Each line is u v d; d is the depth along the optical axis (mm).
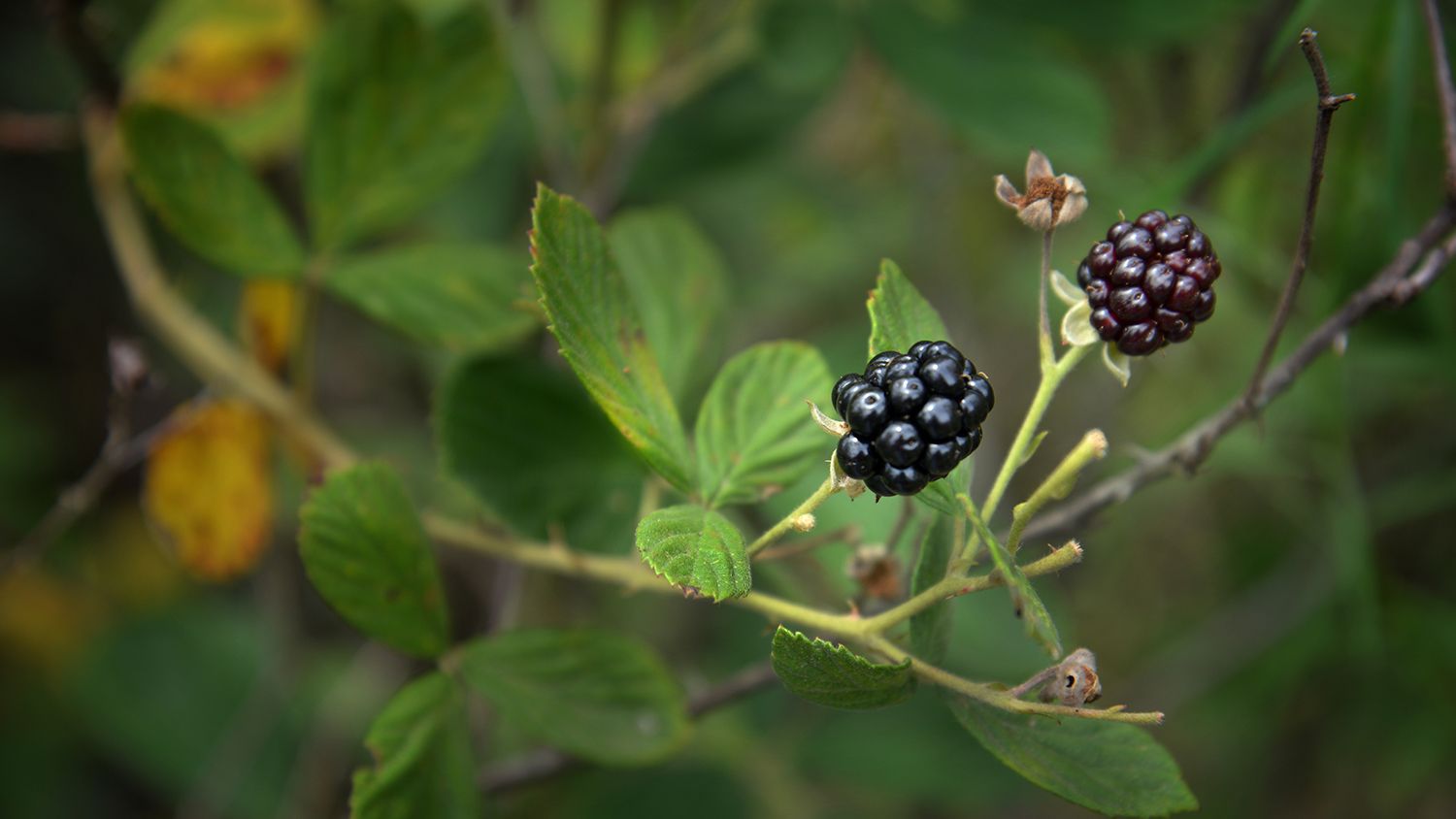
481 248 333
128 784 549
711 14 448
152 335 562
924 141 536
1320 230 389
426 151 330
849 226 561
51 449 571
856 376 252
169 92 383
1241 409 285
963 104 382
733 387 278
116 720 465
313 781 442
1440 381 402
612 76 442
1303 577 468
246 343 349
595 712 297
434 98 328
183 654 480
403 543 290
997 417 542
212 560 341
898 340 259
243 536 343
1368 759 467
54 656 551
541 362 318
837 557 312
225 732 468
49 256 579
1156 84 471
